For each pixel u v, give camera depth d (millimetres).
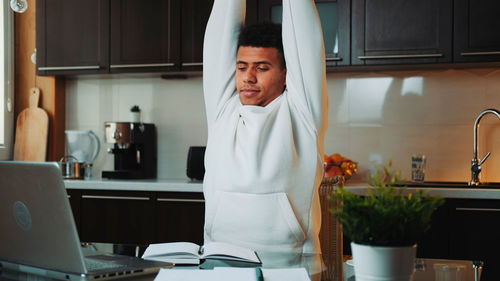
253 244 1471
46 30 3598
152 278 1117
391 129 3430
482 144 3318
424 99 3389
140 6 3430
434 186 3029
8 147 3848
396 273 827
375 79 3449
